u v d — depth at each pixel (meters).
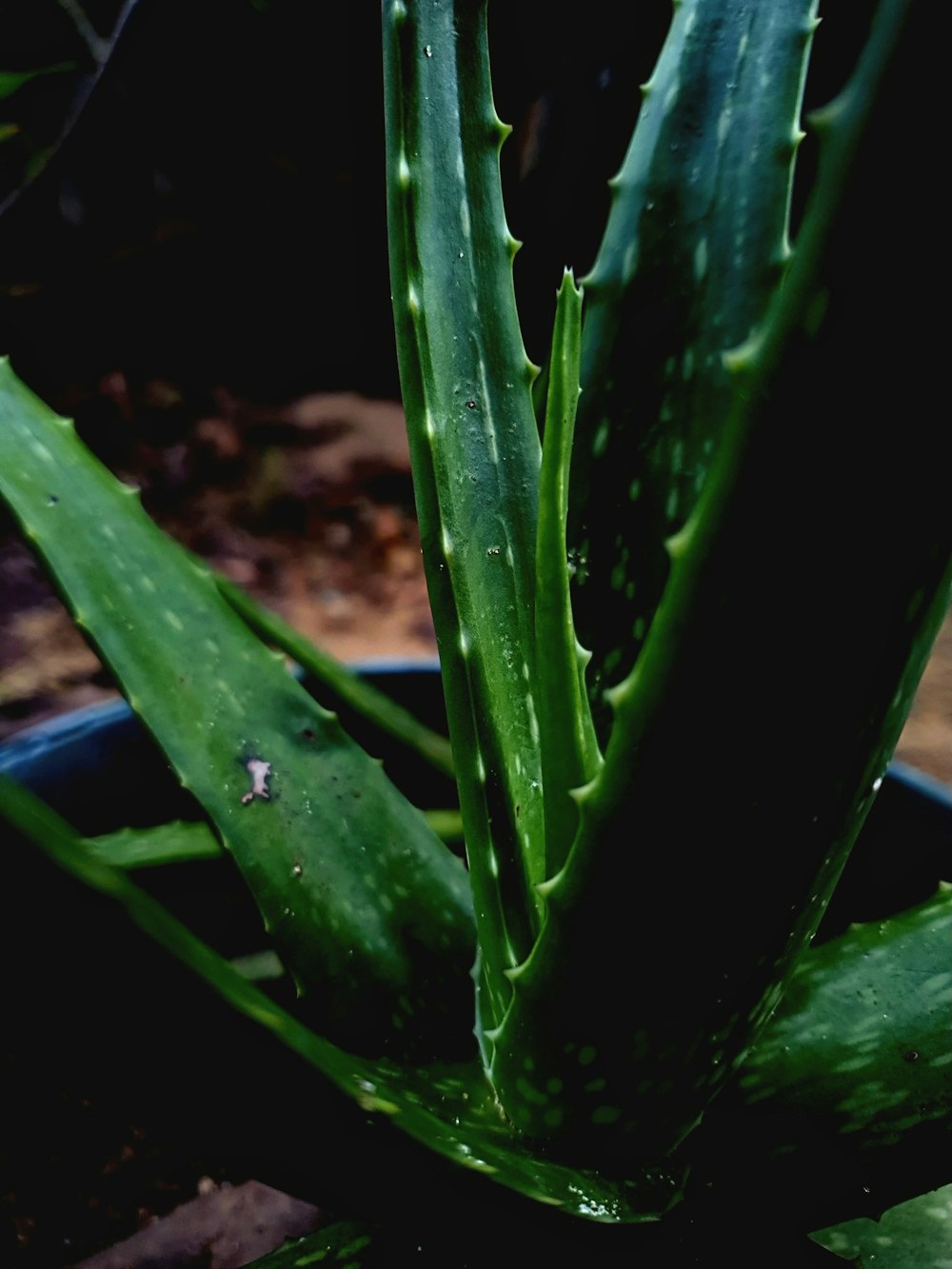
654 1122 0.28
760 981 0.26
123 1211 0.39
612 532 0.35
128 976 0.18
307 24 1.01
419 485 0.26
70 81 0.56
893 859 0.43
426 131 0.29
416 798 0.48
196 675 0.33
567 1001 0.25
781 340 0.18
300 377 1.27
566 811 0.27
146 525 0.35
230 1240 0.39
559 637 0.25
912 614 0.21
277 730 0.34
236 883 0.43
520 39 0.94
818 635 0.20
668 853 0.22
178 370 1.21
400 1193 0.23
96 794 0.44
